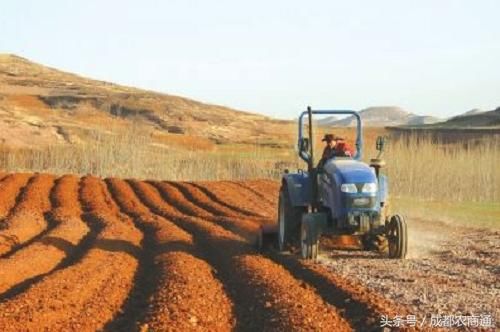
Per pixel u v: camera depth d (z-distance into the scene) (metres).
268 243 27.70
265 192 57.69
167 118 181.75
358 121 27.28
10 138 113.62
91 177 65.56
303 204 26.08
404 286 20.48
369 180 24.45
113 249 28.28
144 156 79.44
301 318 16.47
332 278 21.31
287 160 87.50
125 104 189.88
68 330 16.36
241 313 18.19
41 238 30.38
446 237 32.78
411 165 53.50
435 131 136.50
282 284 20.41
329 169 25.28
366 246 27.27
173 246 29.00
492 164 53.12
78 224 36.62
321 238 27.91
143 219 39.25
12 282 21.75
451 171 52.88
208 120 187.50
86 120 166.25
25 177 63.56
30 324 16.25
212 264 25.64
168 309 17.80
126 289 21.31
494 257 26.70
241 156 92.31
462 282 21.38
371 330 15.70
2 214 42.97
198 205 49.16
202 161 80.62
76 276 21.84
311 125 26.80
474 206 47.91
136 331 16.02
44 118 136.00
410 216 41.62
